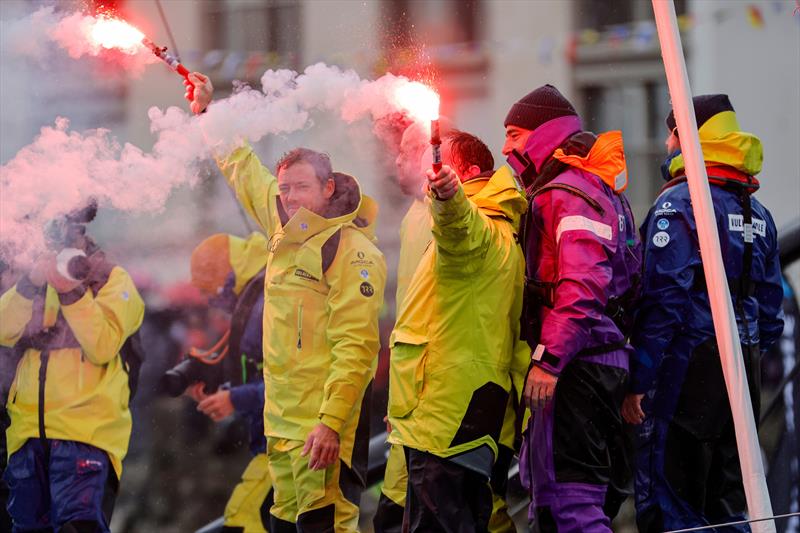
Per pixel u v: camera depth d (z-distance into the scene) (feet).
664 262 40.45
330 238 43.16
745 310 41.88
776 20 70.64
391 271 63.16
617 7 81.15
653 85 79.97
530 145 38.91
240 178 47.03
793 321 57.57
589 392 36.99
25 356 52.70
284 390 43.62
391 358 37.86
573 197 37.14
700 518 41.24
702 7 71.46
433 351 36.96
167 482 63.77
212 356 62.75
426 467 36.78
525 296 37.99
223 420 63.67
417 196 46.32
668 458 41.57
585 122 81.41
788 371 56.95
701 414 41.14
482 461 36.76
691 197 37.86
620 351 37.76
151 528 63.93
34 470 52.31
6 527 54.29
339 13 74.23
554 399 37.17
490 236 36.55
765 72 70.95
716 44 71.36
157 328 64.03
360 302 42.65
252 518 60.44
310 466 41.83
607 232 37.06
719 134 42.32
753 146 42.11
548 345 36.01
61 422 52.31
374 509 60.64
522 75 80.69
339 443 42.14
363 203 44.50
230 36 74.08
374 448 61.41
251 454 63.57
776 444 56.18
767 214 43.68
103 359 52.95
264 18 73.41
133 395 55.36
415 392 37.11
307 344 43.37
